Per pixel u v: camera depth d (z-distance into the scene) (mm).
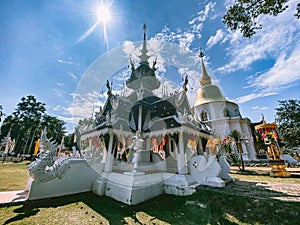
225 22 5293
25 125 35469
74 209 4812
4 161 19578
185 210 4680
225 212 4352
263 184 7262
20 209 4676
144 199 5559
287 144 25000
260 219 3816
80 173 6824
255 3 4637
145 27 9289
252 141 22172
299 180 8586
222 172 8734
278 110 28297
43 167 5840
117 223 3918
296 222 3506
